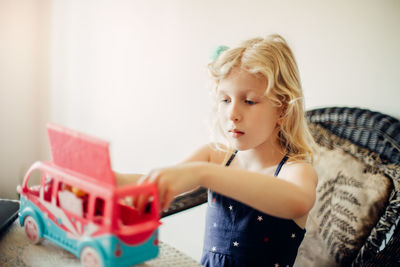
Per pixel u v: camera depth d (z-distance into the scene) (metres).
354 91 1.18
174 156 1.61
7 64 1.76
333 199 1.04
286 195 0.61
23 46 1.78
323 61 1.22
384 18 1.11
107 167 0.49
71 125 1.83
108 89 1.73
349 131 1.08
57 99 1.83
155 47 1.58
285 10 1.28
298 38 1.26
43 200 0.58
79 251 0.51
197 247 1.62
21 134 1.84
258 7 1.33
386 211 0.94
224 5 1.40
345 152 1.06
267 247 0.82
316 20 1.22
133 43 1.63
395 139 0.98
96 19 1.70
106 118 1.76
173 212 0.93
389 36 1.11
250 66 0.73
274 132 0.85
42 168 0.58
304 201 0.63
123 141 1.74
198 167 0.58
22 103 1.82
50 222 0.57
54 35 1.78
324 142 1.11
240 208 0.84
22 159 1.86
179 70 1.53
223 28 1.41
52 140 0.56
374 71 1.14
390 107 1.12
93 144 0.49
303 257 1.05
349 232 0.99
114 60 1.69
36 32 1.78
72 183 0.53
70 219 0.53
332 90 1.22
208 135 1.49
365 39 1.14
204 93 1.48
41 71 1.82
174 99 1.57
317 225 1.05
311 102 1.26
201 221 1.60
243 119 0.74
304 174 0.78
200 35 1.46
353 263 0.96
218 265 0.83
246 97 0.74
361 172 1.02
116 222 0.48
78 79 1.78
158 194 0.54
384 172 0.98
